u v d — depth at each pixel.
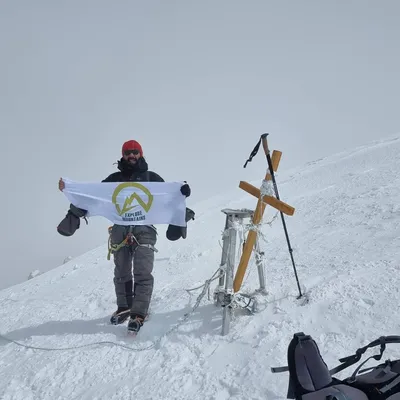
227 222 3.98
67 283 7.01
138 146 4.48
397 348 2.94
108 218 4.35
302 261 4.75
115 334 4.27
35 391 3.76
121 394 3.37
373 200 6.44
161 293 5.02
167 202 4.28
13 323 5.35
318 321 3.46
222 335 3.69
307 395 2.07
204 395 3.08
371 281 3.75
